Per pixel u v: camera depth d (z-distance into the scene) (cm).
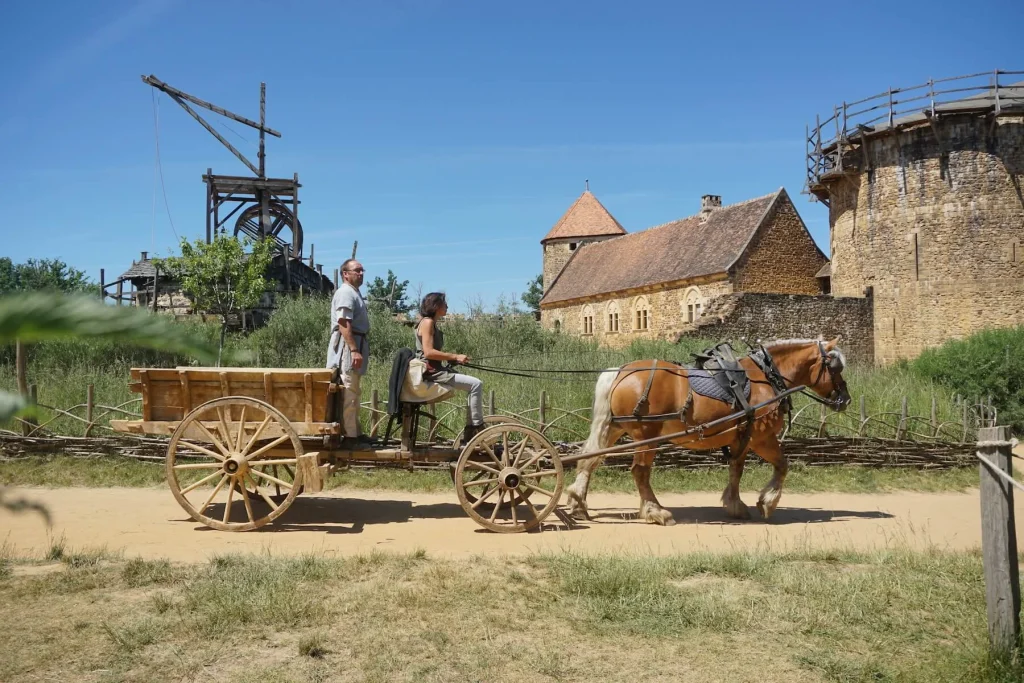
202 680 413
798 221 3588
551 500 795
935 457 1240
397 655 446
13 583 559
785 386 877
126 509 866
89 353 1568
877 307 3022
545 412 1251
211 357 131
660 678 429
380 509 901
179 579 568
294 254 3531
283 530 776
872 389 1611
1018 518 990
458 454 811
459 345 1878
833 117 3119
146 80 3259
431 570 596
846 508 995
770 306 2962
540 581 585
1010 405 1869
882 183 2995
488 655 448
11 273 2742
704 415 844
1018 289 2700
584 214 5669
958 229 2764
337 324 794
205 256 2683
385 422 1188
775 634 493
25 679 408
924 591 568
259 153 3631
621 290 4144
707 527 843
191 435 773
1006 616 454
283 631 480
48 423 1152
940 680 426
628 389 851
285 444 801
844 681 426
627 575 583
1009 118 2728
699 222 4050
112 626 476
